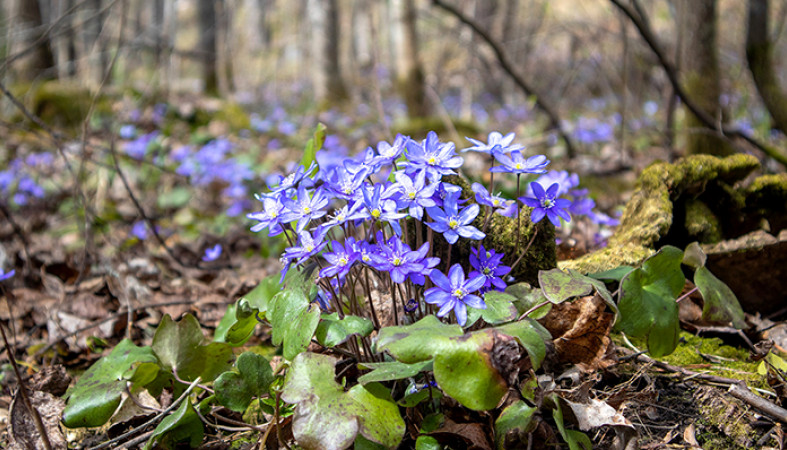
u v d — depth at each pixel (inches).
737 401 13.5
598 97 78.4
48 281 25.0
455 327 10.8
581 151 49.6
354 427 10.3
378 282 14.7
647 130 49.7
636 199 18.8
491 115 80.7
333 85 98.3
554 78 83.8
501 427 11.2
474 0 79.1
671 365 15.1
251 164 43.3
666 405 13.7
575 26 56.1
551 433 11.6
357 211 11.6
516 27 77.7
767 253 17.9
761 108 46.5
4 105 59.2
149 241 32.7
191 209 39.7
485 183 26.9
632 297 12.6
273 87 127.3
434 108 67.0
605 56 55.1
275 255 29.6
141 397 15.3
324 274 11.3
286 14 174.4
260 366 12.7
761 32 30.4
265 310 14.9
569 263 18.1
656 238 17.8
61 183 42.3
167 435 13.0
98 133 51.4
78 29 42.6
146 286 24.7
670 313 13.0
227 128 58.7
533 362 10.2
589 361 13.7
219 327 15.9
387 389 11.3
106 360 14.0
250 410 15.0
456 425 11.6
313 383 11.0
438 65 70.8
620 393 12.5
